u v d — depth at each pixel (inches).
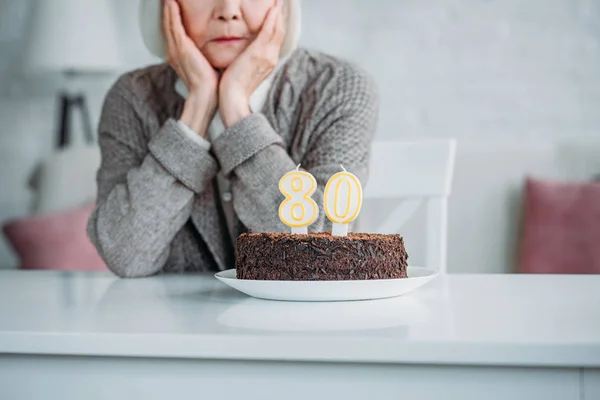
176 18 60.6
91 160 116.3
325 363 26.9
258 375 27.3
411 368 26.5
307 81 64.7
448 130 130.3
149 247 56.5
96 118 135.5
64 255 107.8
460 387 26.3
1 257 137.4
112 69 128.4
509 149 105.6
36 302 38.8
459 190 105.2
